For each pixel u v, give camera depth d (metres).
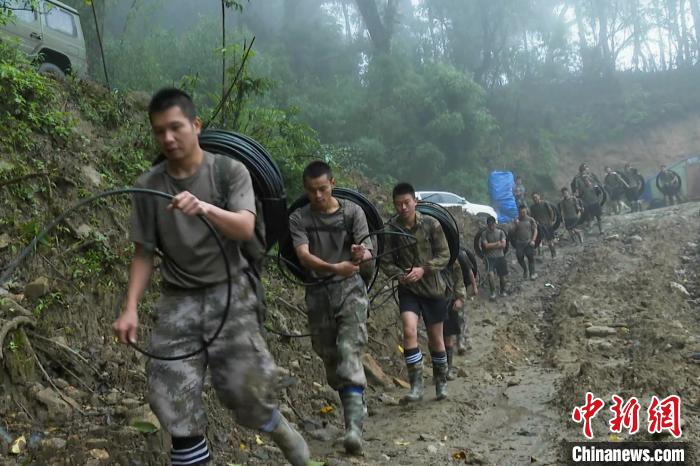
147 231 3.14
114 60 14.95
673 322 9.95
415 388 6.62
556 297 13.70
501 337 10.70
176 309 3.13
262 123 9.33
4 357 4.16
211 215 2.89
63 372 4.61
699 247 15.63
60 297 5.04
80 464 3.74
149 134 8.05
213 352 3.11
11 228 5.30
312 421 5.68
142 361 5.21
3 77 6.55
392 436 5.53
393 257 6.49
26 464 3.66
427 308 6.68
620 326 10.11
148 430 4.16
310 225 5.15
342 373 4.93
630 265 14.66
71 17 10.36
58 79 8.17
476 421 6.04
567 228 18.70
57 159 6.46
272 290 7.44
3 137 6.12
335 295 5.09
